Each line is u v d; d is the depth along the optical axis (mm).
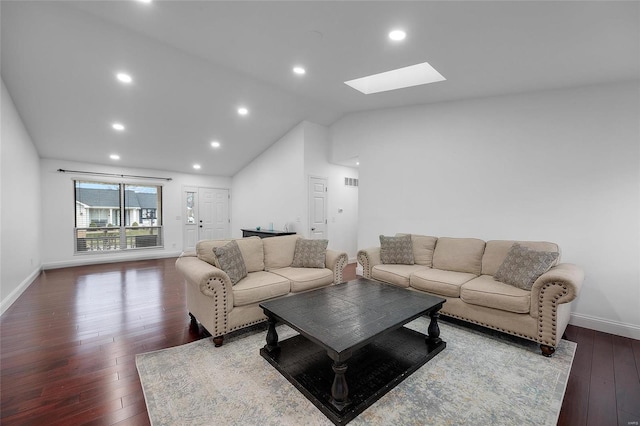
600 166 2881
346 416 1609
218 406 1740
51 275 5109
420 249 3740
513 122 3418
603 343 2576
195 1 2197
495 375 2064
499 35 2178
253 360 2264
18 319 3100
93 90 3791
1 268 3281
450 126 3947
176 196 7262
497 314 2578
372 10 2057
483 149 3658
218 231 7902
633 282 2723
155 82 3771
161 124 4883
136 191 6824
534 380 2006
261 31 2535
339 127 5457
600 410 1719
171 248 7191
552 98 3148
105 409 1717
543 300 2326
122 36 2869
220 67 3531
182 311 3355
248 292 2654
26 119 4242
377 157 4766
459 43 2357
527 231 3330
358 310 2209
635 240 2721
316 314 2129
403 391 1885
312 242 3646
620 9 1734
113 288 4293
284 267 3555
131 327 2904
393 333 2619
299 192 5504
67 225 5918
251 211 7055
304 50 2805
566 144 3068
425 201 4203
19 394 1850
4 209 3369
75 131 4785
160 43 3002
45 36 2816
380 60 2863
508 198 3465
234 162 6996
